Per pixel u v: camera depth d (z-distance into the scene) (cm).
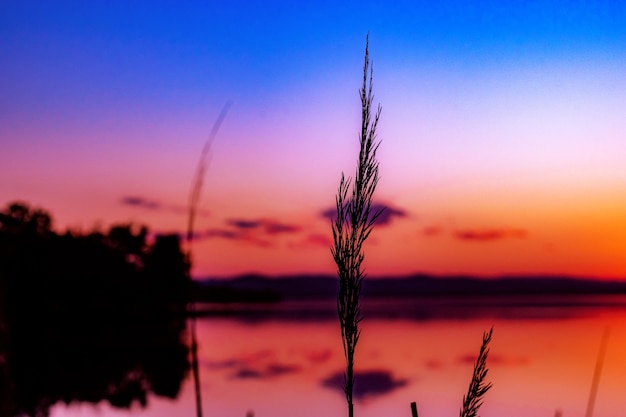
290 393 3562
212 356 5419
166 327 6412
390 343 6250
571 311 12600
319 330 8075
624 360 4247
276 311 14250
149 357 5206
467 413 277
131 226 7300
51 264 6469
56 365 4622
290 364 4891
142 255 7262
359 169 274
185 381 4081
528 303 19125
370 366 4575
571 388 3159
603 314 11206
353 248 273
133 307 6694
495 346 5597
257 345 6347
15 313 5794
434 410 2978
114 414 3067
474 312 12662
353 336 270
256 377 4225
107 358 5084
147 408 3238
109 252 7088
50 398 3397
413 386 3653
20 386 3594
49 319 6178
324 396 3444
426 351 5506
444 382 3759
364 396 3381
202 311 14150
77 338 5978
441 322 9369
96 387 3800
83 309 6594
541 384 3309
